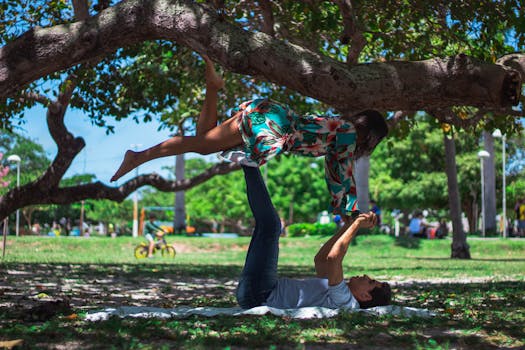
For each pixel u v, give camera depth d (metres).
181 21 6.53
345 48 13.05
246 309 6.23
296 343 4.58
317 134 5.54
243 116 5.55
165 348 4.21
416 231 39.69
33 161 52.47
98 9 7.77
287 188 54.19
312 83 6.17
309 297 6.11
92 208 64.19
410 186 44.31
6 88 6.82
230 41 6.38
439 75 6.07
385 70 6.14
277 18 11.30
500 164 46.28
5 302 7.63
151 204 75.88
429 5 8.75
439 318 5.90
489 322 5.82
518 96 6.04
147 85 14.50
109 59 13.11
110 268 15.89
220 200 60.31
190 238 31.58
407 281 12.80
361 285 6.29
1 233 45.59
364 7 9.05
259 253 6.08
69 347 4.39
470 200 49.78
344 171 5.57
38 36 6.73
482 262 20.58
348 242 5.98
